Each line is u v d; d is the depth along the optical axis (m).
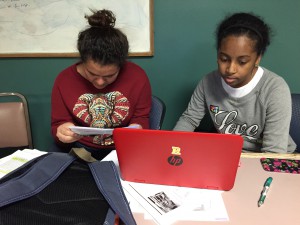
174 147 0.72
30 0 1.67
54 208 0.63
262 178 0.83
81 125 1.28
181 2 1.63
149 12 1.63
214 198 0.74
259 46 1.03
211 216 0.68
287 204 0.72
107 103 1.23
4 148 1.49
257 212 0.69
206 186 0.77
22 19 1.72
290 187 0.78
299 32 1.63
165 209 0.70
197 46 1.71
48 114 1.96
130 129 0.73
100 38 0.96
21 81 1.89
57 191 0.68
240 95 1.18
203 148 0.70
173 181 0.78
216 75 1.27
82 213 0.62
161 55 1.75
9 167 0.87
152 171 0.78
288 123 1.12
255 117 1.20
